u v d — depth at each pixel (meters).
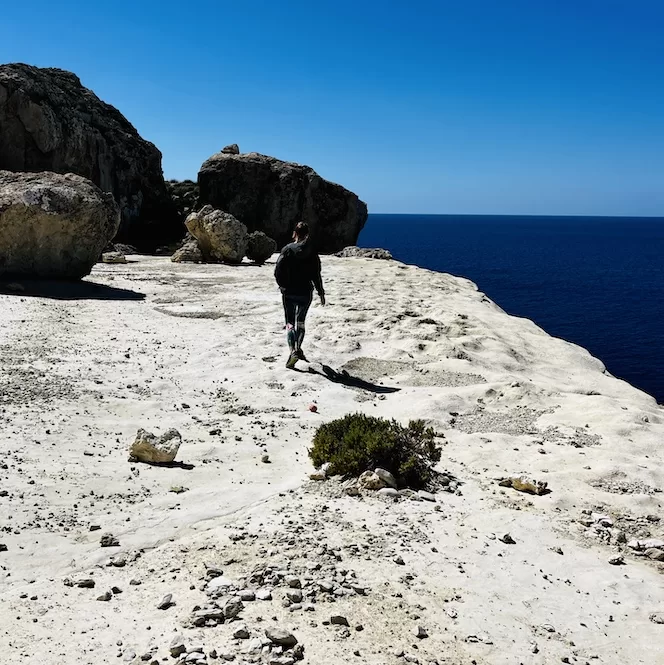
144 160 35.38
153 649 3.92
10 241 16.38
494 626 4.62
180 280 20.50
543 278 91.19
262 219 35.78
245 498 6.43
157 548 5.36
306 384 10.73
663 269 110.62
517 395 11.01
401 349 13.36
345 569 5.11
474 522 6.37
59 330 12.51
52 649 3.88
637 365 39.72
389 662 4.02
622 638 4.70
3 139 27.05
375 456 7.16
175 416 8.88
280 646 4.00
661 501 7.34
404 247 157.12
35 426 7.71
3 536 5.21
